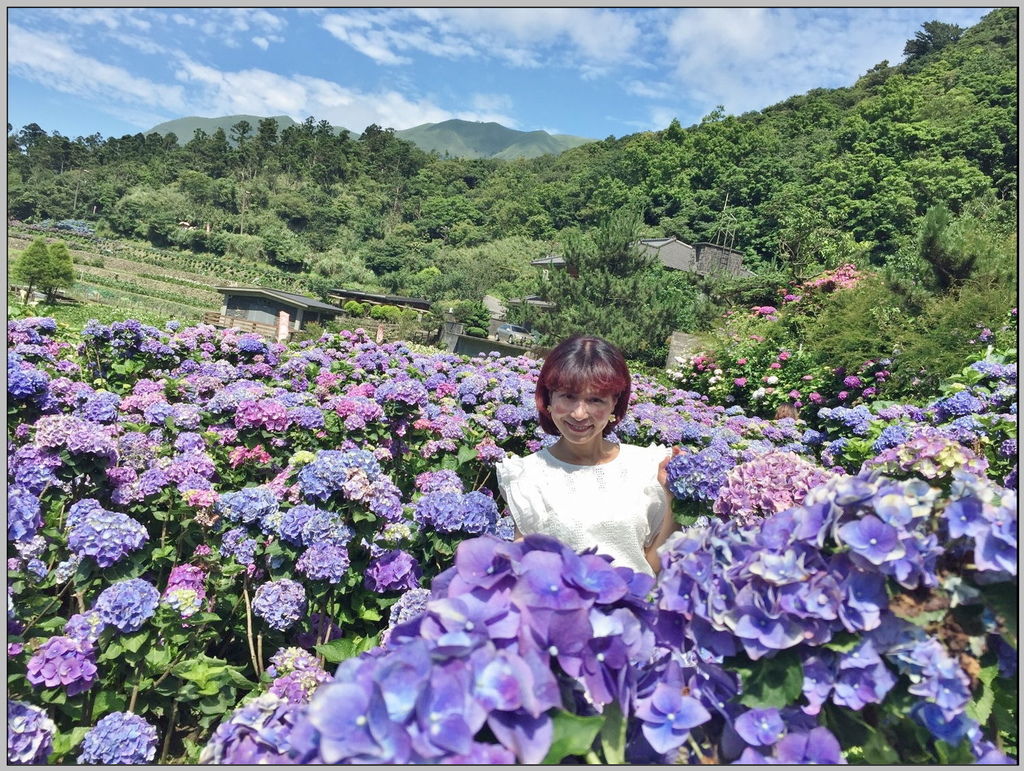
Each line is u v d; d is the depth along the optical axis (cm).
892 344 838
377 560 245
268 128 12656
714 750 104
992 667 102
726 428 571
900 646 97
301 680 198
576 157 12050
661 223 6256
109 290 5691
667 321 1994
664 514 212
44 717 164
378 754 79
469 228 10100
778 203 5047
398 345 732
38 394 314
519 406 493
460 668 85
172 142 13212
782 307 1230
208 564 243
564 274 2261
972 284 864
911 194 4197
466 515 249
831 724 104
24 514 200
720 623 103
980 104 4922
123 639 195
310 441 370
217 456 355
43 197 9769
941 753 98
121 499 262
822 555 107
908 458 185
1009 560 94
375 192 11469
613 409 214
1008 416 347
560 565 103
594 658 97
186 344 576
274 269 8688
